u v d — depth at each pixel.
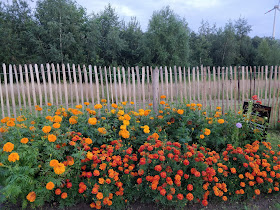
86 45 23.73
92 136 3.24
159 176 2.63
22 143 2.61
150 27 24.30
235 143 3.61
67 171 2.63
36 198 2.54
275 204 2.97
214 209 2.87
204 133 3.48
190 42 33.28
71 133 3.05
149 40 24.36
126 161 2.84
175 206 2.77
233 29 34.25
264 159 3.13
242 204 2.98
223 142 3.60
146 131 3.29
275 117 6.16
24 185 2.41
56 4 22.11
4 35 21.36
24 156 2.48
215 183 2.96
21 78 5.18
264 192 3.20
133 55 27.09
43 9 22.52
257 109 4.31
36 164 2.63
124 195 2.82
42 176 2.58
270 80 6.07
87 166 2.97
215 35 35.72
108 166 2.84
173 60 23.98
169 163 2.85
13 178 2.31
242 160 3.07
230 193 2.97
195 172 2.65
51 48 21.05
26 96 9.94
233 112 4.42
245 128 3.96
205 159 2.93
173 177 2.85
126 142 3.48
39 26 22.03
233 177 3.03
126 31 28.44
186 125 3.99
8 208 2.71
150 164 2.87
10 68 5.13
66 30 22.47
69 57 22.98
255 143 3.45
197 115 4.10
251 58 35.34
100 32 26.36
